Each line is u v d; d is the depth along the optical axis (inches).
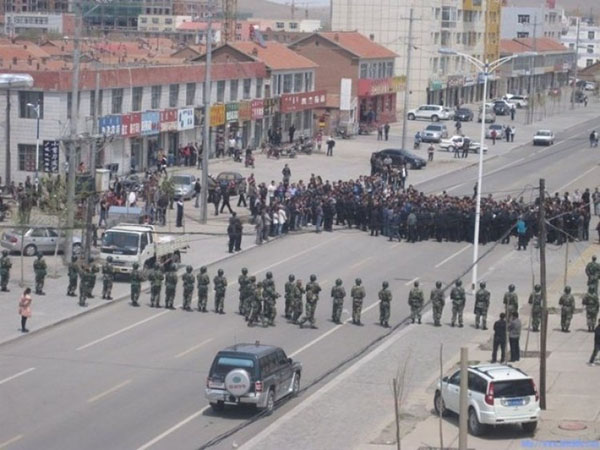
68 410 1526.8
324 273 2458.2
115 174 3321.9
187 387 1643.7
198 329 1982.0
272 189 3176.7
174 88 3895.2
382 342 1930.4
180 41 7106.3
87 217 2385.6
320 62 5251.0
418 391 1653.5
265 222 2755.9
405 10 6264.8
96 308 2097.7
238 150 4119.1
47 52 4485.7
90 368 1727.4
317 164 4153.5
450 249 2760.8
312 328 2015.3
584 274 2493.8
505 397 1437.0
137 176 3371.1
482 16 6973.4
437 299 2042.3
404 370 1577.3
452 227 2844.5
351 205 2970.0
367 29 6343.5
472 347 1903.3
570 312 2011.6
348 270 2497.5
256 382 1502.2
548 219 2662.4
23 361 1756.9
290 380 1598.2
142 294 2222.0
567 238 2501.2
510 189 3732.8
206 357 1803.6
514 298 1873.8
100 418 1497.3
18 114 3319.4
